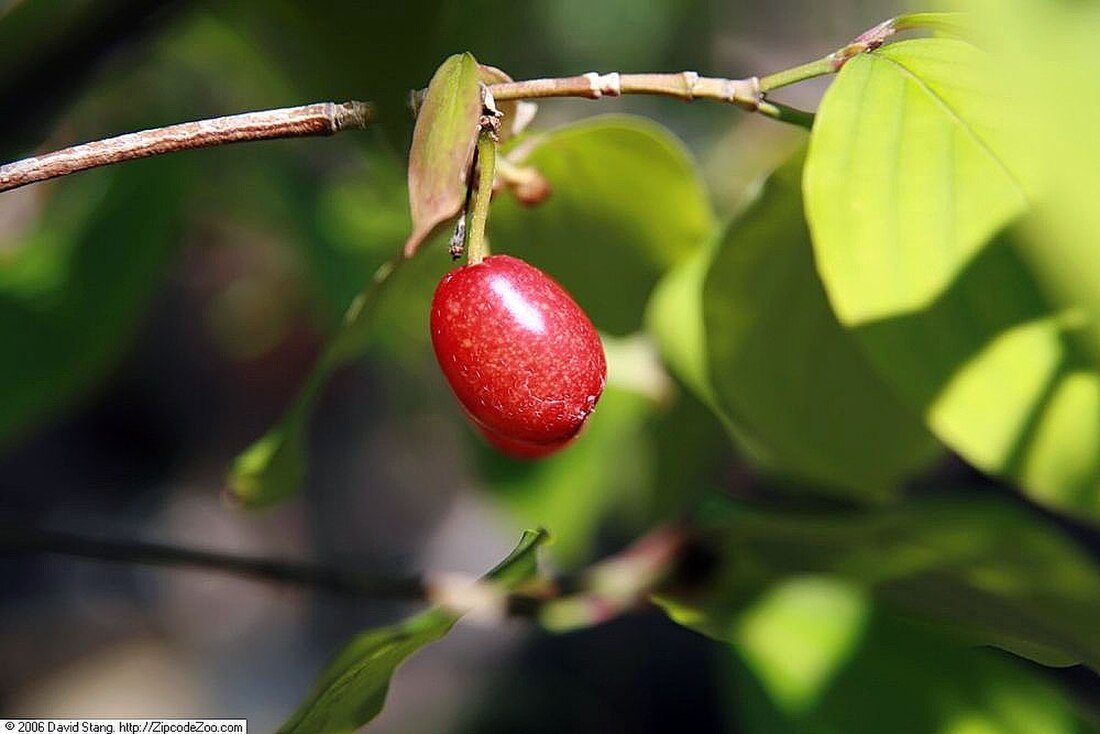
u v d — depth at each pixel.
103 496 0.60
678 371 0.24
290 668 0.56
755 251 0.22
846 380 0.23
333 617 0.57
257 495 0.23
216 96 0.32
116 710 0.53
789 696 0.23
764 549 0.23
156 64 0.31
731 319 0.23
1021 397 0.19
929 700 0.22
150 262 0.28
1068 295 0.15
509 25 0.24
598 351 0.20
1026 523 0.22
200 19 0.28
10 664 0.55
